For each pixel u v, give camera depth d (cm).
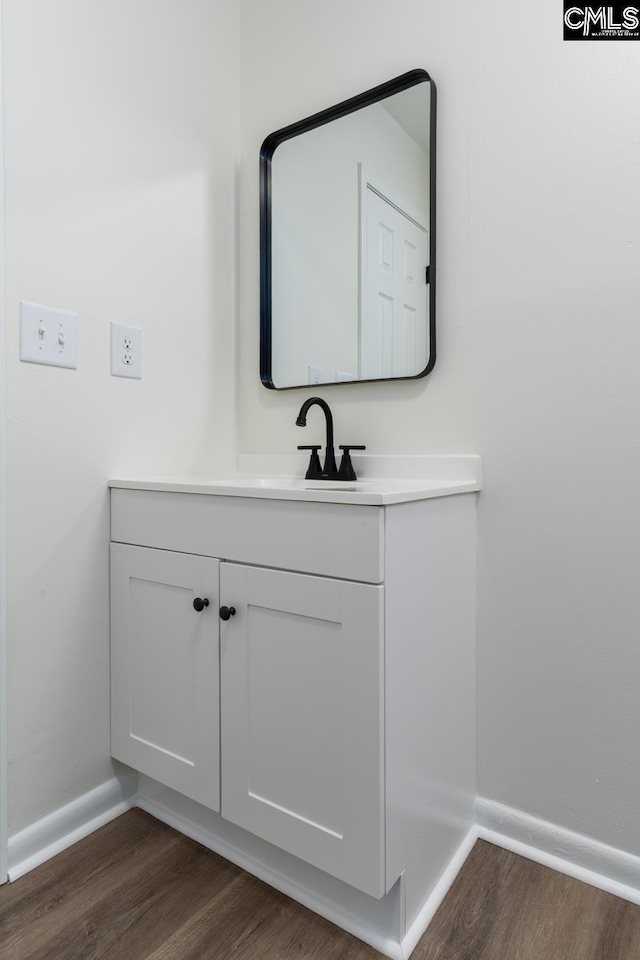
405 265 130
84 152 120
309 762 94
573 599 112
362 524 86
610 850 108
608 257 106
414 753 96
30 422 112
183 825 122
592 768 110
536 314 114
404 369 131
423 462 127
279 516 97
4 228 105
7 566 108
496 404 119
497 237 118
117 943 93
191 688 112
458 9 122
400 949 90
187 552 112
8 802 109
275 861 106
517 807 119
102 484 126
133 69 131
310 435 149
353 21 139
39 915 98
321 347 146
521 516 117
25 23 108
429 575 101
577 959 91
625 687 107
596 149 107
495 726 121
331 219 143
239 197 162
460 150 122
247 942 93
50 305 114
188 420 147
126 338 130
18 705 111
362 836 88
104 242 125
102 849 116
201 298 150
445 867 109
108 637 128
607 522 108
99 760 126
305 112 148
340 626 89
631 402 105
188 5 145
